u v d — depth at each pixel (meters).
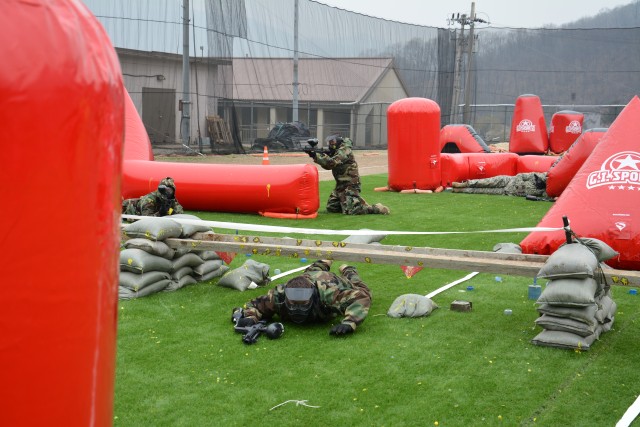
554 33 46.34
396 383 4.65
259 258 8.48
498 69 47.09
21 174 1.25
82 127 1.32
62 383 1.35
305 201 11.40
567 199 7.72
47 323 1.31
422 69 37.84
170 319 6.00
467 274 7.66
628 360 5.05
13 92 1.23
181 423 4.07
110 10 26.83
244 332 5.57
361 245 6.51
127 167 12.02
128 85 27.55
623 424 4.03
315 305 5.66
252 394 4.48
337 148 11.95
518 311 6.26
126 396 4.43
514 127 26.34
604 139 7.96
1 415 1.29
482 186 15.44
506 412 4.21
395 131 15.45
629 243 7.12
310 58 34.78
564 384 4.62
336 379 4.72
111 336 1.48
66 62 1.29
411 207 13.13
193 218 7.54
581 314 5.24
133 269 6.64
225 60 28.48
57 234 1.30
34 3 1.29
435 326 5.83
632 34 44.91
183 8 26.48
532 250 7.65
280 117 36.59
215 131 28.28
